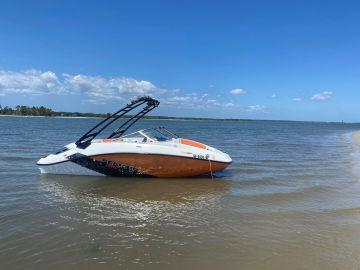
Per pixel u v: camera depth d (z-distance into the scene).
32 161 15.44
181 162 12.20
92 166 12.42
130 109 12.87
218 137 36.09
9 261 5.73
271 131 60.66
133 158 12.21
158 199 9.69
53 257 5.91
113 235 6.89
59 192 10.22
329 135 50.84
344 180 12.61
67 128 50.00
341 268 5.70
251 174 13.55
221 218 8.04
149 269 5.61
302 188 11.20
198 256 6.07
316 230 7.34
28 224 7.36
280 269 5.65
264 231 7.24
